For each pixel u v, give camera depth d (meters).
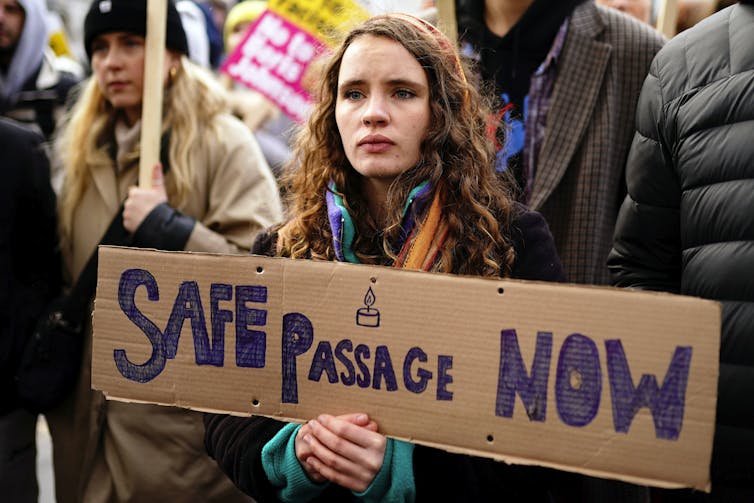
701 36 2.02
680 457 1.48
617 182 2.73
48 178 2.96
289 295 1.69
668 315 1.49
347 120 1.81
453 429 1.59
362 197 1.93
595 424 1.52
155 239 2.70
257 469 1.81
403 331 1.62
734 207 1.88
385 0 2.27
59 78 4.17
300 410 1.69
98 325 1.82
